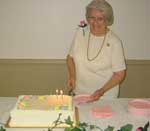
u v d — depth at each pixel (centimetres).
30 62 323
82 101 218
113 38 246
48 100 198
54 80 331
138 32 317
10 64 325
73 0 309
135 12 312
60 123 179
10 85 332
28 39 319
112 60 245
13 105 212
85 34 253
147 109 201
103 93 239
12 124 180
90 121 189
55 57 325
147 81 331
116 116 198
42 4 309
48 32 317
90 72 252
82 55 251
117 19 314
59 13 312
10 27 315
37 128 177
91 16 236
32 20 313
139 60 324
